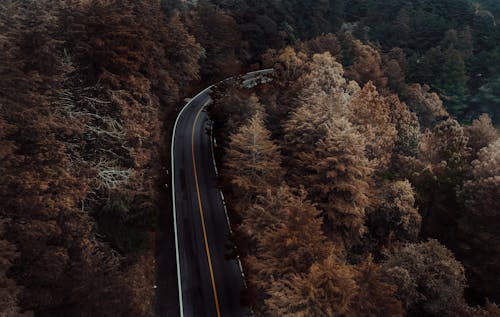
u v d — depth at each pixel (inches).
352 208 1003.3
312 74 1771.7
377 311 642.2
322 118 1180.5
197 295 969.5
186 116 1903.3
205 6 2498.8
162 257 1073.5
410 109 2608.3
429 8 4242.1
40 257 663.1
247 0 3198.8
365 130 1393.9
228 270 1046.4
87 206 921.5
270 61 2524.6
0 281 532.4
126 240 1034.7
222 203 1309.1
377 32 3858.3
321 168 1037.8
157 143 1459.2
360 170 1049.5
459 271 839.1
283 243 739.4
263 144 1101.7
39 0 847.1
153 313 904.9
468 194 1139.3
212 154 1592.0
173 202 1294.3
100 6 1088.2
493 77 3075.8
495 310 735.1
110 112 1019.3
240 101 1443.2
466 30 3577.8
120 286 773.9
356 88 1967.3
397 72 2778.1
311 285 608.4
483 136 1702.8
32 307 655.8
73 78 1011.3
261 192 1050.7
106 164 956.0
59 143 746.2
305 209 791.1
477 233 1093.1
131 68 1079.6
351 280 617.9
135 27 1170.6
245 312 928.3
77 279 710.5
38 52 794.2
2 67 659.4
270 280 704.4
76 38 996.6
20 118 681.0
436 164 1422.2
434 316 811.4
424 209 1320.1
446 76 3006.9
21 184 624.4
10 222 629.0
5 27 812.6
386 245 1139.3
